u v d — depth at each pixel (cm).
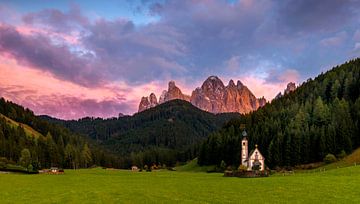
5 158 18175
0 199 5391
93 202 4975
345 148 14338
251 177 9900
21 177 9644
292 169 14238
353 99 18975
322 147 14388
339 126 14950
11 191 6338
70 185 7375
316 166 13850
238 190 6034
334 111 16662
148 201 4988
